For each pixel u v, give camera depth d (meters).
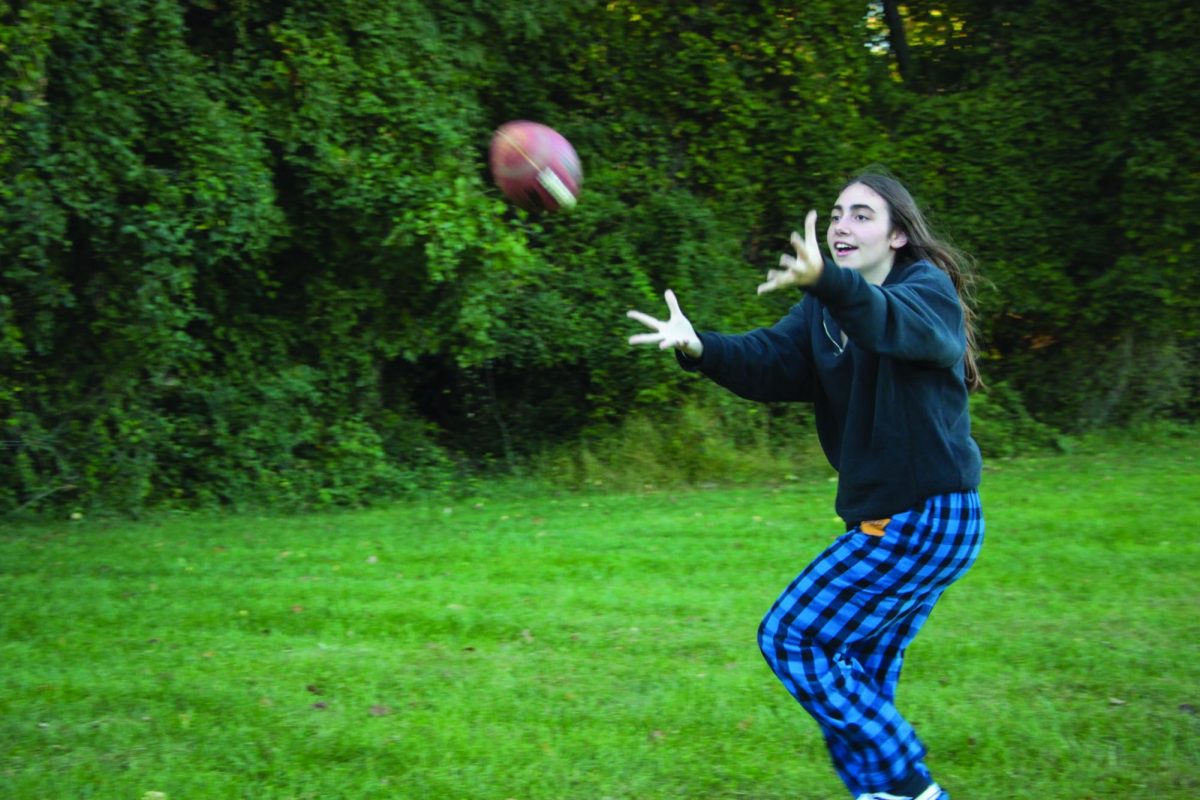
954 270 3.32
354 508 10.04
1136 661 5.03
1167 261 11.95
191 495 9.95
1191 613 5.81
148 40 8.89
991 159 12.55
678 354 3.39
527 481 10.95
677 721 4.41
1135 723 4.33
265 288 10.31
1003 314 12.88
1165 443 12.23
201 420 10.02
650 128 11.84
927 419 3.00
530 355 11.08
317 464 10.35
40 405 9.41
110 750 4.20
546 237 11.25
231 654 5.30
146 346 9.26
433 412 12.05
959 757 4.08
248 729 4.35
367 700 4.66
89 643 5.51
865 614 3.11
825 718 3.11
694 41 11.72
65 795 3.80
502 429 11.62
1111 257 12.61
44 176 8.58
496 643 5.46
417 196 9.64
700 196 12.12
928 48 13.47
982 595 6.20
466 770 4.00
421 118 9.67
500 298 10.57
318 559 7.45
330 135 9.55
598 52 11.78
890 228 3.28
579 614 5.92
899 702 4.56
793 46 11.85
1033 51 12.46
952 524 3.03
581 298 11.27
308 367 10.47
